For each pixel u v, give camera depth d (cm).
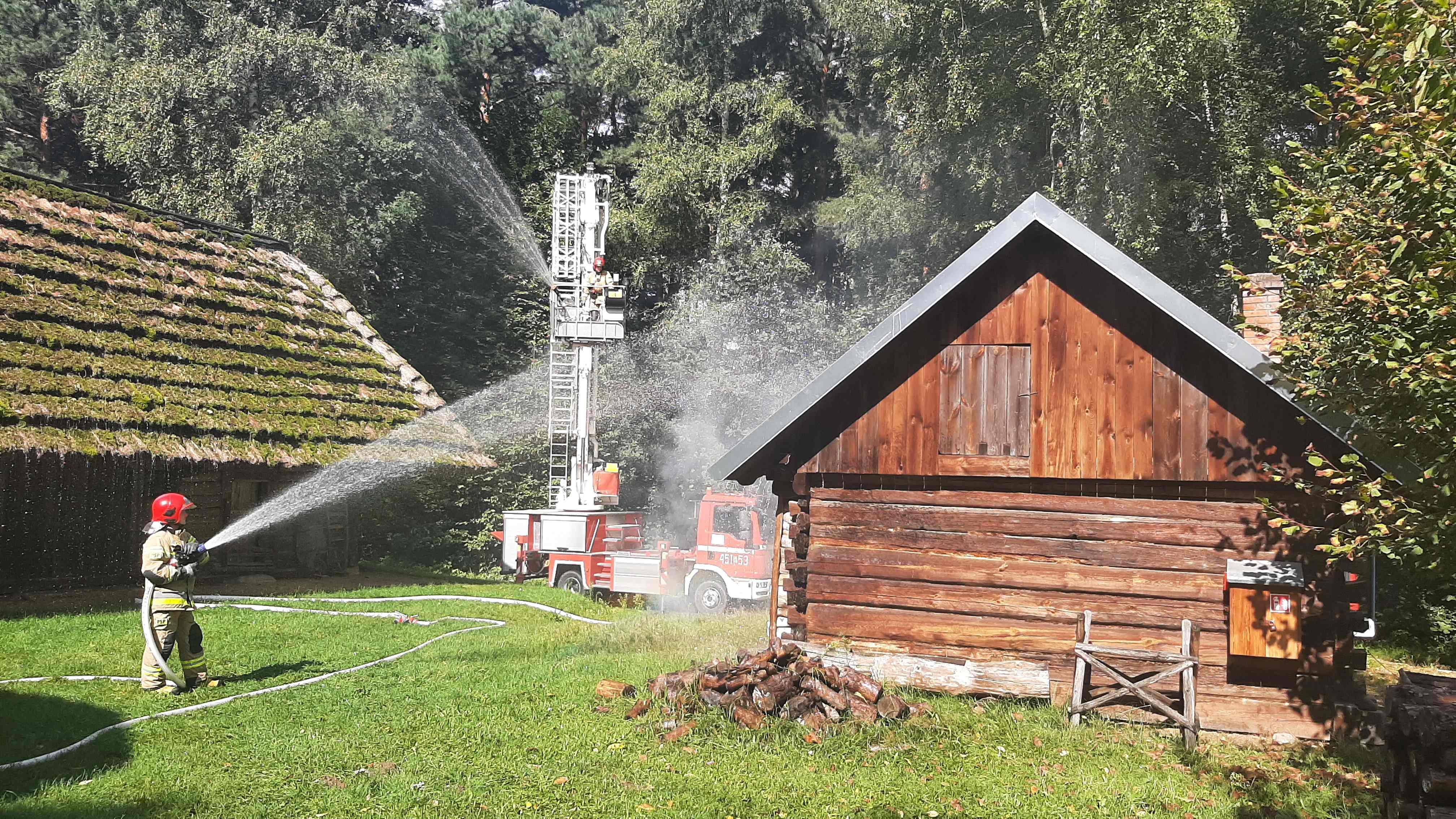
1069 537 1066
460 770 786
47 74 3569
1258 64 2923
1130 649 1031
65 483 1697
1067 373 1070
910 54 3159
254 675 1111
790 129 4153
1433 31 696
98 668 1102
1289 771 871
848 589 1132
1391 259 735
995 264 1103
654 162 3731
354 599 1806
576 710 975
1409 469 812
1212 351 1023
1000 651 1077
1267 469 922
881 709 959
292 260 2420
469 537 2905
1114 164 2686
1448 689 709
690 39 4038
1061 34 2694
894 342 1133
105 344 1689
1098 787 800
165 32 3281
